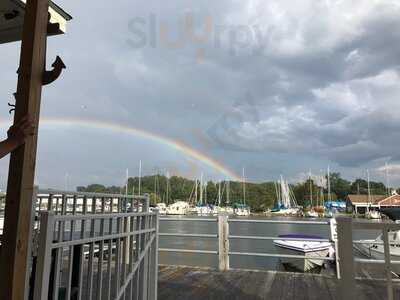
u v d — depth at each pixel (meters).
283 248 9.56
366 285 4.49
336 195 52.94
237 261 12.65
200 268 5.47
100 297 2.25
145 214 3.06
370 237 9.91
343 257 2.06
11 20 2.89
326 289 4.26
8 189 1.62
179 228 17.56
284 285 4.45
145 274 3.09
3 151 1.53
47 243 1.69
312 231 15.74
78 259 2.05
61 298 2.01
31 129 1.66
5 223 1.60
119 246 2.50
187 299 3.83
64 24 3.02
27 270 1.63
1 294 1.55
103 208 2.42
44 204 2.64
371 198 48.59
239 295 4.00
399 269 4.14
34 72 1.70
